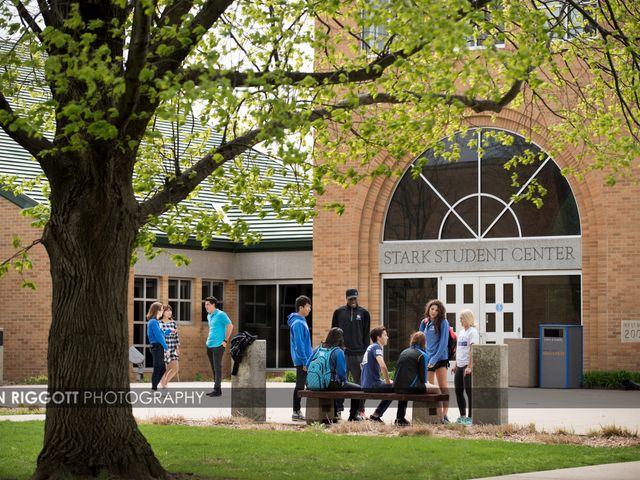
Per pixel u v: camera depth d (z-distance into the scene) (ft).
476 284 103.04
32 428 58.39
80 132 39.70
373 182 106.32
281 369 122.21
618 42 57.57
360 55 48.70
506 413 60.23
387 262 106.22
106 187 41.19
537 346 98.53
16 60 41.11
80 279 41.70
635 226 95.86
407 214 106.11
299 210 46.78
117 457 41.57
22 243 108.27
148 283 116.88
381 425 60.54
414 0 38.42
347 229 106.63
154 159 53.78
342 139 50.39
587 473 42.06
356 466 44.73
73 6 37.09
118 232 42.11
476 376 59.77
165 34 38.19
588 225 98.27
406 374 60.03
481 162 103.40
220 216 50.52
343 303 106.52
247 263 124.98
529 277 101.04
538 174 101.04
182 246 119.65
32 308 108.27
